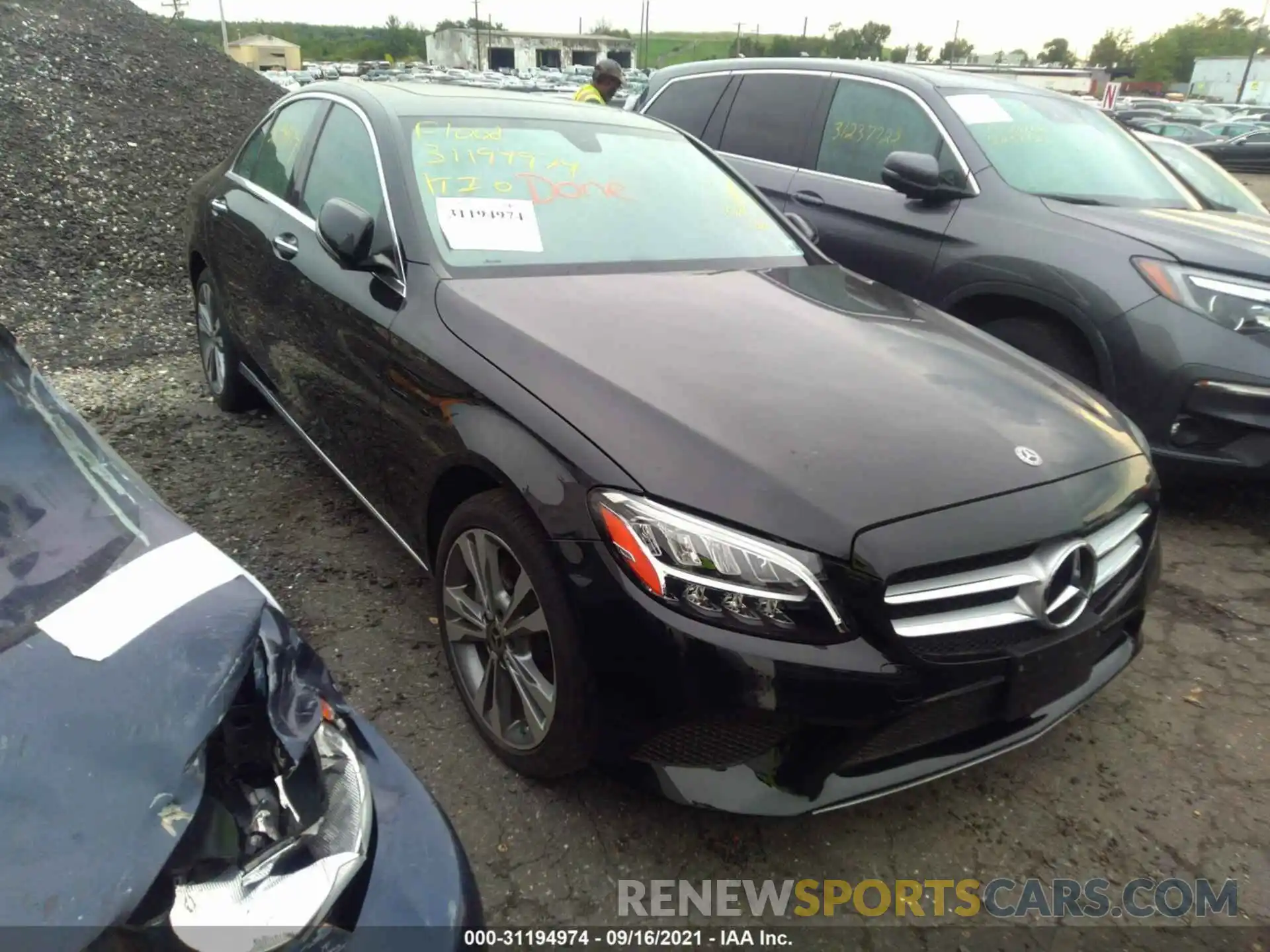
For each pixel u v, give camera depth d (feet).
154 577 4.99
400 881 4.41
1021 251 13.67
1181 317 12.21
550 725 7.10
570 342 7.73
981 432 7.33
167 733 4.17
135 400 15.51
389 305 9.02
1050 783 8.41
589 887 6.98
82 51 31.55
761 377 7.58
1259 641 10.71
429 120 10.43
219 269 13.69
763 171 17.79
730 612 6.14
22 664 4.36
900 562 6.21
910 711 6.32
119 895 3.63
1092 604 7.40
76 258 21.17
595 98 24.67
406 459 8.62
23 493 5.39
